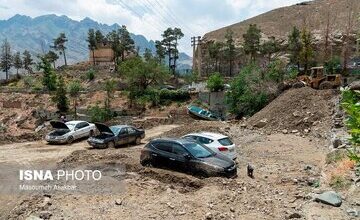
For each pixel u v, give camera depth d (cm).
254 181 1538
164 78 6894
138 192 1253
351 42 7500
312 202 1142
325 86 4106
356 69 4994
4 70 13700
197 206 1134
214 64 10675
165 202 1157
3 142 2875
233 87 4469
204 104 5869
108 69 11188
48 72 7962
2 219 1068
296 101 3362
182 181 1421
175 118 4653
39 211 1083
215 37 14988
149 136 3278
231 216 1068
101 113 5384
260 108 4212
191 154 1552
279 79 4481
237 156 2188
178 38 11250
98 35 13575
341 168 1403
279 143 2564
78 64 13050
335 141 1961
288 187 1449
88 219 1021
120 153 2172
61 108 6269
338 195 1134
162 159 1598
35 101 7050
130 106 6316
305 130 2906
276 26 14975
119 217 1038
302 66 7981
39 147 2700
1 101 7181
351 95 514
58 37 13900
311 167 1806
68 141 2870
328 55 8862
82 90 7362
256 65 4609
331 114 3005
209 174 1502
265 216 1075
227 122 3706
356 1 14438
